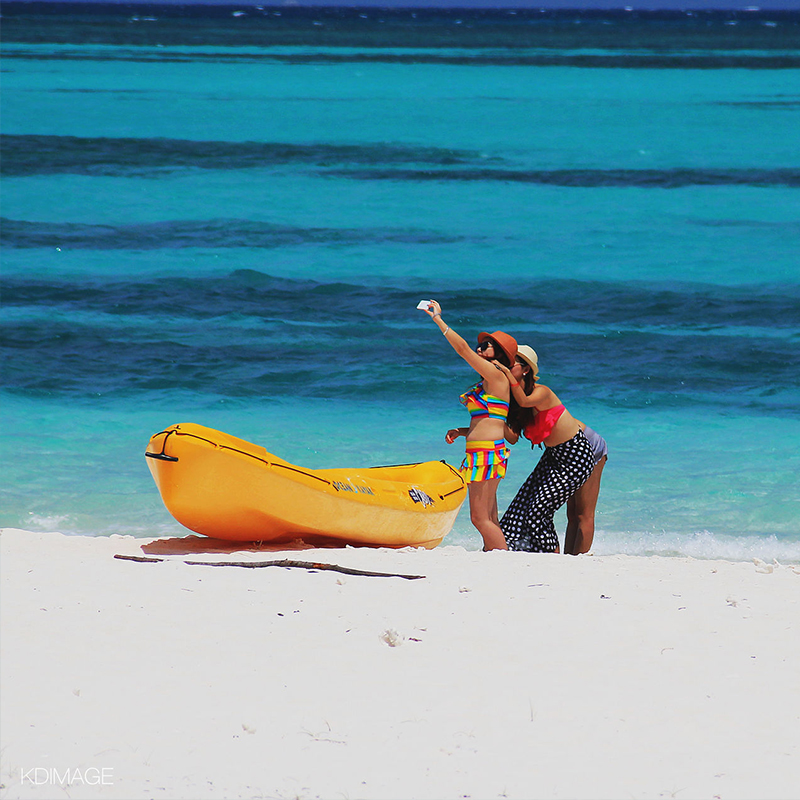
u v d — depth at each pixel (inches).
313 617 580.1
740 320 1964.8
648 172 3659.0
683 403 1472.7
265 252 2474.2
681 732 452.4
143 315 1908.2
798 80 7470.5
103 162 3656.5
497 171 3639.3
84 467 1147.9
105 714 449.1
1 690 466.9
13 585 614.2
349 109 5290.4
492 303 2078.0
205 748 422.9
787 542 964.6
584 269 2370.8
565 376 1609.3
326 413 1396.4
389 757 421.4
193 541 807.1
